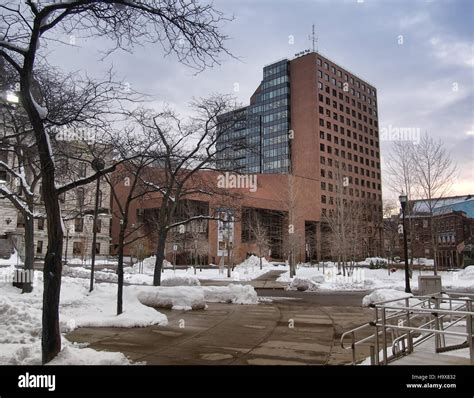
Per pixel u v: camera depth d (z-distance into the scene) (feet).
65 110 31.27
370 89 440.04
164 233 72.08
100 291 62.59
